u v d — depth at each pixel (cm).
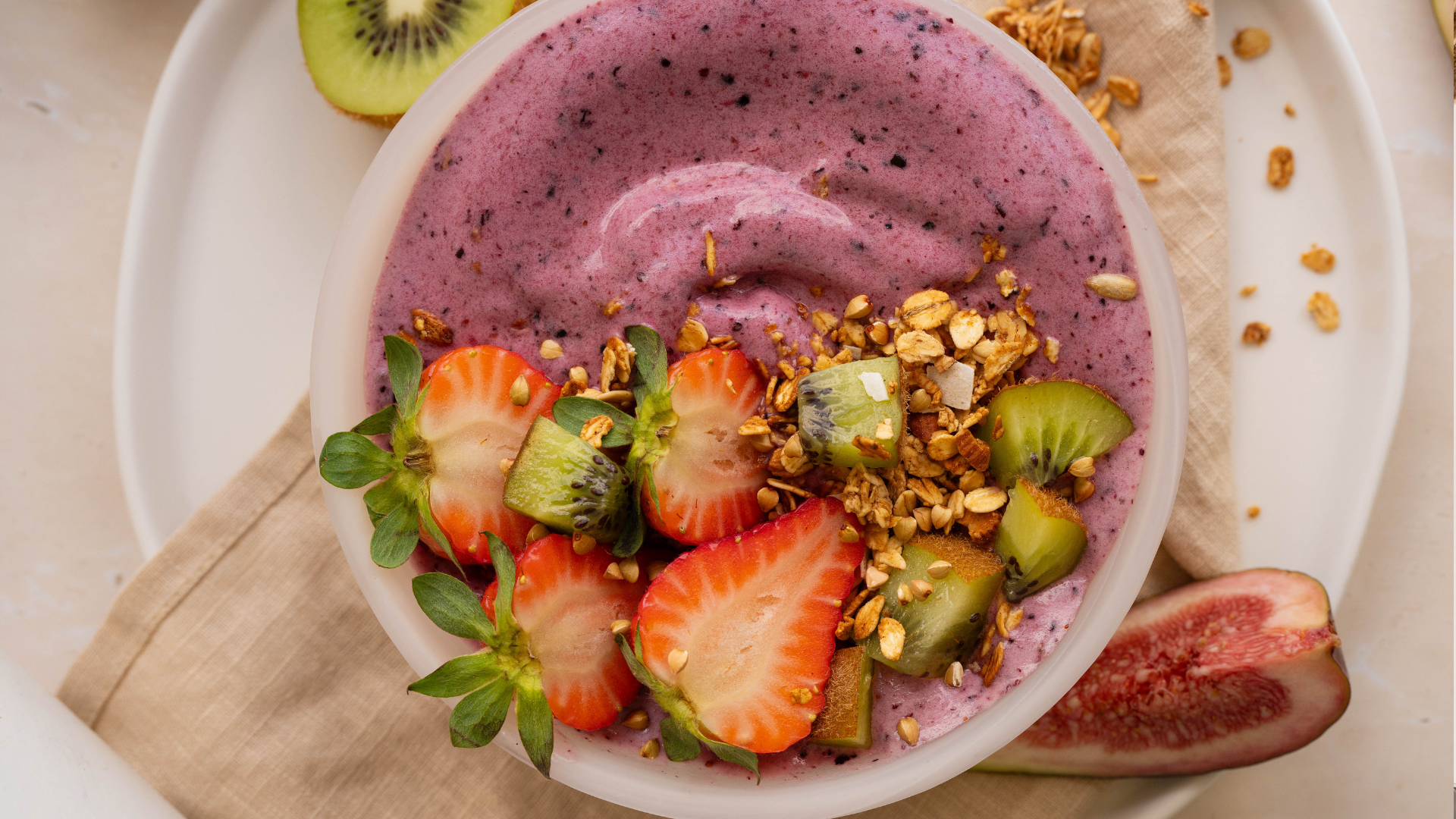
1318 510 38
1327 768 41
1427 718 41
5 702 35
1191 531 38
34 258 43
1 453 43
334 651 38
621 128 34
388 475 33
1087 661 34
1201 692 38
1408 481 42
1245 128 39
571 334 35
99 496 43
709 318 34
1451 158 41
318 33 39
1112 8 38
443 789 38
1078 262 34
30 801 34
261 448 38
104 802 35
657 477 33
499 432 34
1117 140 39
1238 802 41
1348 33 42
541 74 34
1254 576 38
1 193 42
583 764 34
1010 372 34
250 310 39
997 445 34
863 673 34
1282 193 39
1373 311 38
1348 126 39
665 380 33
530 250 34
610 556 34
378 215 35
